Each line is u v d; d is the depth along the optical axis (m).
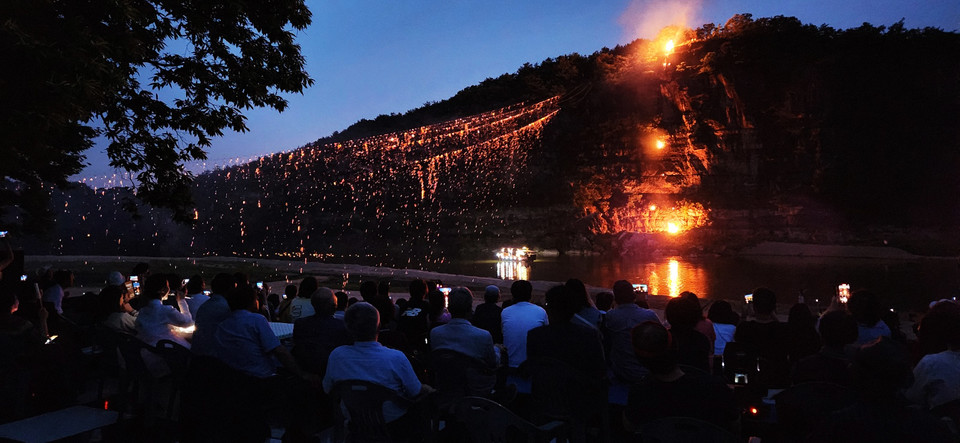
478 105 161.62
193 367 4.79
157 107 11.31
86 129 11.55
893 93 92.62
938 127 92.00
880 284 43.16
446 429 5.29
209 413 4.72
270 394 5.22
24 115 6.36
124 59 9.12
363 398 4.10
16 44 6.03
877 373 2.57
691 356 4.50
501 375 5.95
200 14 10.54
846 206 93.31
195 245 105.94
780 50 100.81
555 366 4.56
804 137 95.25
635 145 104.75
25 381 5.43
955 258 73.12
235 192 119.88
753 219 95.44
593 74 132.75
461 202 116.56
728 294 37.31
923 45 94.56
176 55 11.01
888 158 93.00
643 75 106.88
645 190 103.06
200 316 5.14
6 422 5.25
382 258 93.25
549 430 3.92
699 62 103.44
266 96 11.82
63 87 6.49
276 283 27.30
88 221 93.44
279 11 11.45
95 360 6.50
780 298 34.47
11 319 5.41
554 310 4.68
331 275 31.08
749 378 4.57
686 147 100.81
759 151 97.19
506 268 67.44
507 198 113.69
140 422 5.55
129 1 8.69
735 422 3.23
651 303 19.00
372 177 122.81
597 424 5.20
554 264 72.12
